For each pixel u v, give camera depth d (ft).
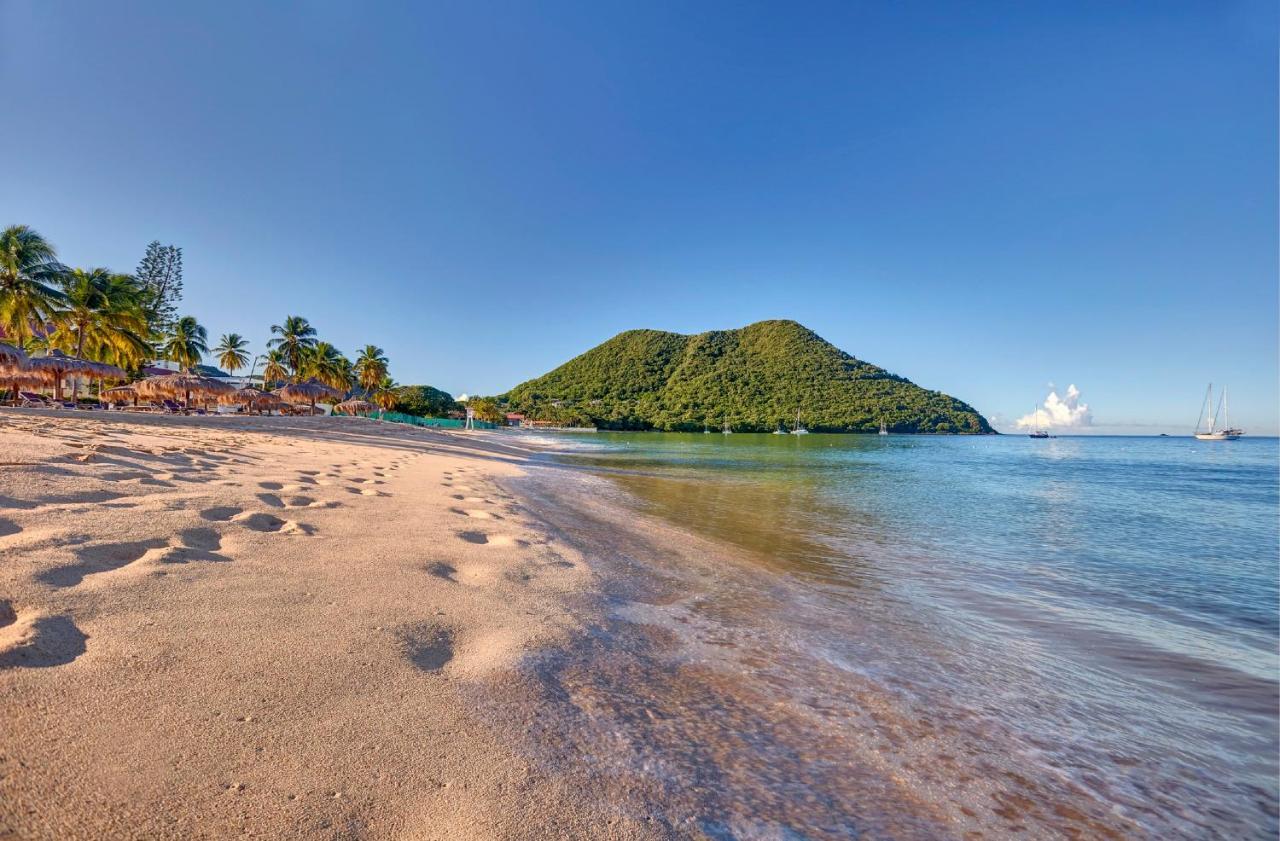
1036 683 15.19
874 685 14.14
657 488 58.85
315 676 9.86
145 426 51.44
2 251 115.85
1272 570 30.19
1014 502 60.13
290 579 14.56
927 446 282.36
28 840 5.65
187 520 17.52
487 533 24.62
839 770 10.23
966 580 25.79
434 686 10.31
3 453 21.35
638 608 18.16
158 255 193.98
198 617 11.41
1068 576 27.63
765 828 8.24
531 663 12.20
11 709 7.48
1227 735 12.94
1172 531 43.39
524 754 8.72
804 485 69.77
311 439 70.13
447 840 6.64
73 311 131.44
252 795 6.79
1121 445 390.63
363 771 7.60
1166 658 17.49
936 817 9.24
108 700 8.13
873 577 25.39
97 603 11.05
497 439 177.37
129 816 6.17
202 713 8.25
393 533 21.44
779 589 22.40
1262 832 9.67
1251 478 109.70
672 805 8.29
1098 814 9.83
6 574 11.40
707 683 13.14
